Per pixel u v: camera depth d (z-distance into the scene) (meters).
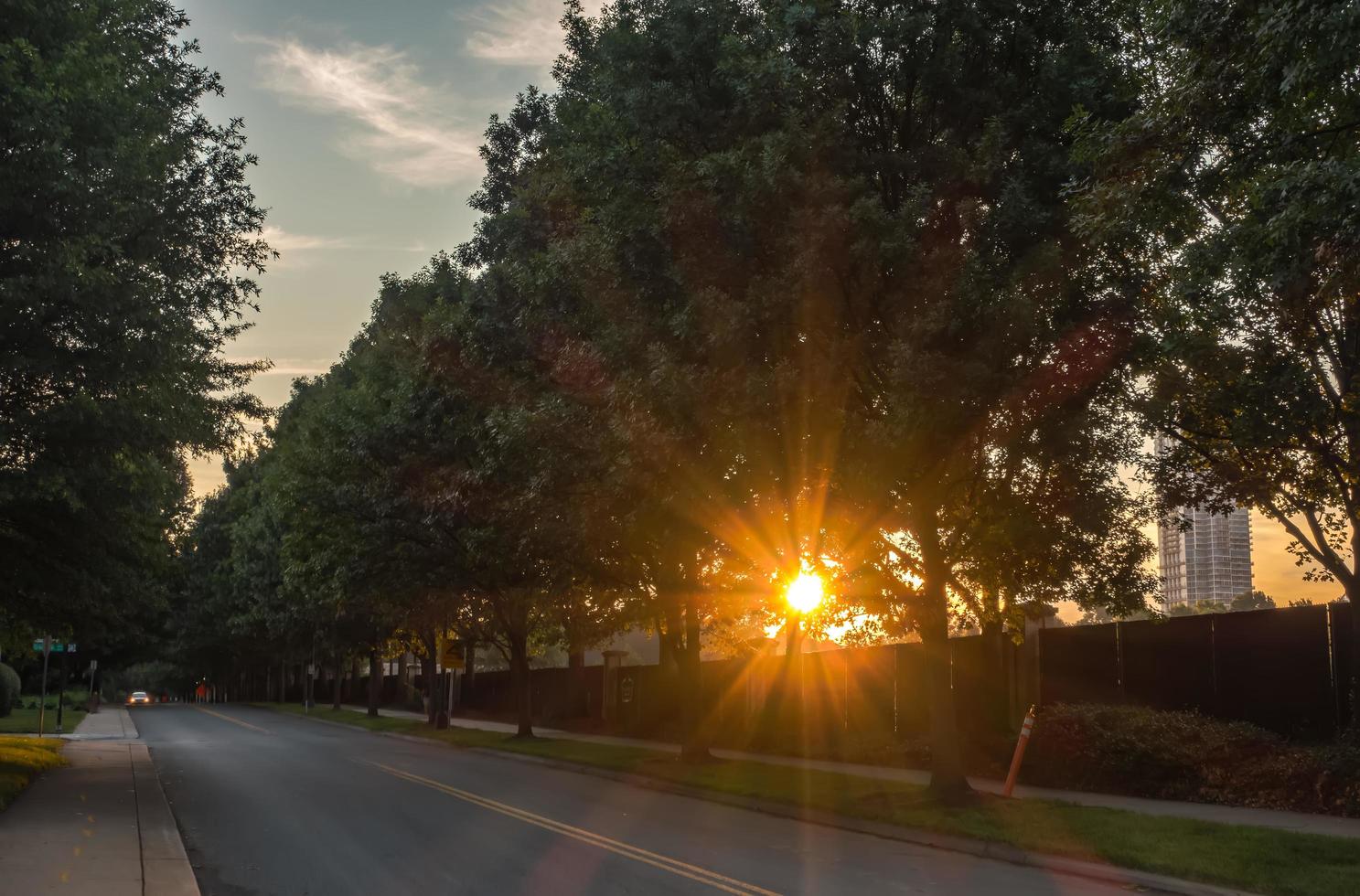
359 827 14.51
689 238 14.70
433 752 31.20
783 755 27.05
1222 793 16.33
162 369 16.55
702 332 14.28
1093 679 21.95
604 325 16.52
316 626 52.62
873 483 13.76
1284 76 9.87
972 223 13.92
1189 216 13.42
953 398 13.19
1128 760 17.52
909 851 12.92
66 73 14.66
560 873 11.08
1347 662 17.34
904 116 15.32
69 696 77.62
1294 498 17.42
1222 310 14.93
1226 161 11.38
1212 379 16.12
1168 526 19.67
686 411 14.39
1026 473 15.48
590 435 17.47
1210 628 19.62
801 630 26.06
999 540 15.38
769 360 14.59
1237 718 19.02
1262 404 15.30
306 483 32.41
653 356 14.52
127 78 17.23
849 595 16.34
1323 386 16.16
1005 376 13.55
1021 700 23.48
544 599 30.95
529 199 22.73
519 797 18.39
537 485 18.45
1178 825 13.19
